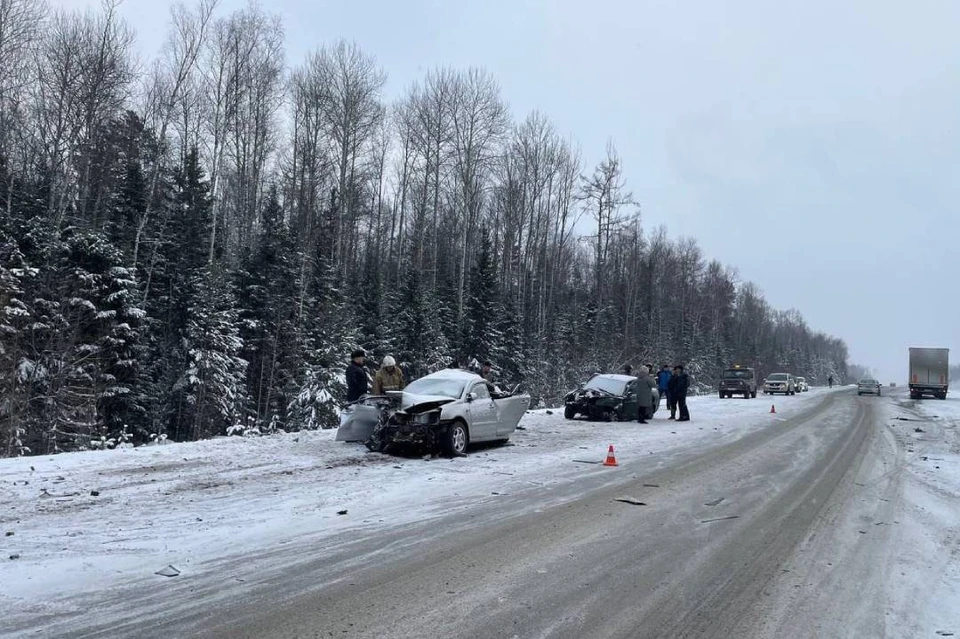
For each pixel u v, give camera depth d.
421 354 37.56
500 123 46.50
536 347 46.19
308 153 43.34
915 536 7.59
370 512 8.26
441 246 52.00
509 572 6.00
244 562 6.14
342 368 28.39
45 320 22.02
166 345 30.05
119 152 33.75
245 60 39.78
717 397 43.59
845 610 5.27
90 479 9.62
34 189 29.19
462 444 13.27
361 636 4.56
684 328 79.00
